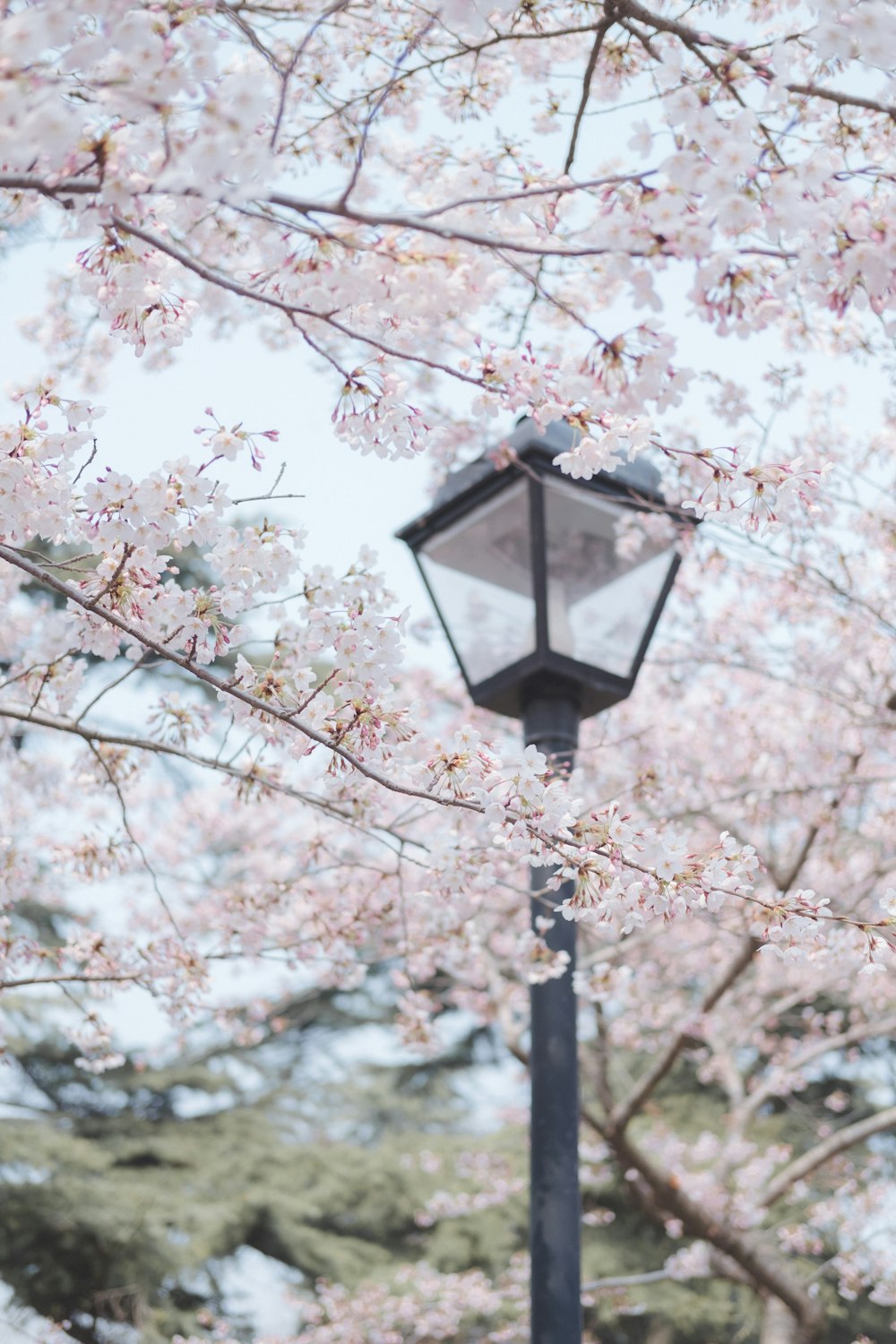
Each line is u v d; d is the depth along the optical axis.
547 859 2.30
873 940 2.26
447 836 2.99
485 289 2.03
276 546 2.35
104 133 1.60
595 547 3.59
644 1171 6.55
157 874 3.61
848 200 1.76
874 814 7.26
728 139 1.71
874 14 1.81
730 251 1.72
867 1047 12.58
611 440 2.18
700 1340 11.34
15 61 1.46
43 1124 11.98
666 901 2.25
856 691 6.16
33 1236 10.77
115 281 2.06
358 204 2.67
